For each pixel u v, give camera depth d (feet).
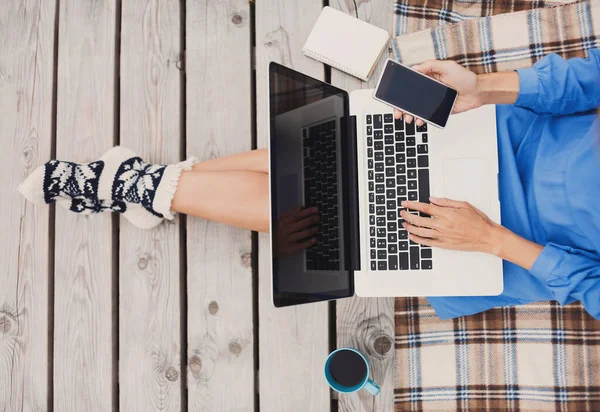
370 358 4.27
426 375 4.19
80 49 4.65
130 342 4.45
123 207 4.25
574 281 3.35
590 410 4.06
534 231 3.66
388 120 3.67
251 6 4.56
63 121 4.63
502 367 4.15
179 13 4.58
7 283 4.59
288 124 3.40
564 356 4.10
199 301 4.42
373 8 4.44
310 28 4.46
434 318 4.21
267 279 4.35
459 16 4.38
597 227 3.29
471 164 3.62
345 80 4.39
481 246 3.47
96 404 4.47
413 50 4.36
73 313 4.51
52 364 4.58
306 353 4.32
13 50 4.71
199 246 4.43
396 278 3.63
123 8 4.62
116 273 4.56
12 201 4.63
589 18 4.21
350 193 3.66
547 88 3.42
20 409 4.54
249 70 4.50
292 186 3.39
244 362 4.36
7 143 4.68
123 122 4.59
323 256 3.50
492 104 3.60
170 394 4.41
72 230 4.53
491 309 4.17
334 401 4.44
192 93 4.54
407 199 3.65
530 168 3.68
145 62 4.59
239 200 3.94
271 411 4.32
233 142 4.50
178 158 4.55
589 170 3.25
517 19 4.29
